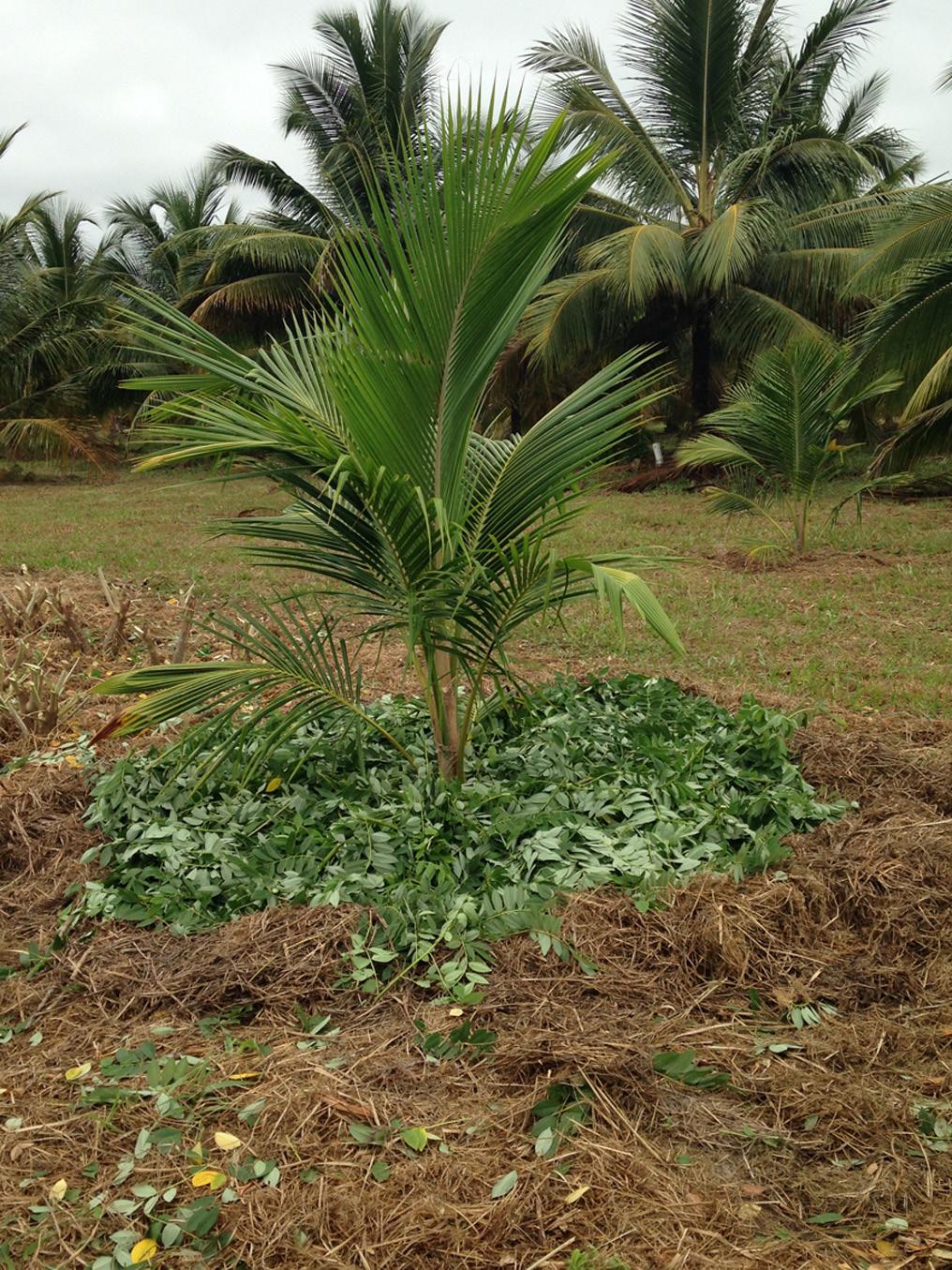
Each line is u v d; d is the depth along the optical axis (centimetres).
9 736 536
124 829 393
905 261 1110
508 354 1814
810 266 1766
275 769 428
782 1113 261
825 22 1814
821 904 346
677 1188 235
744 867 361
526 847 369
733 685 630
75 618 705
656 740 463
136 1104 261
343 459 314
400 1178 235
